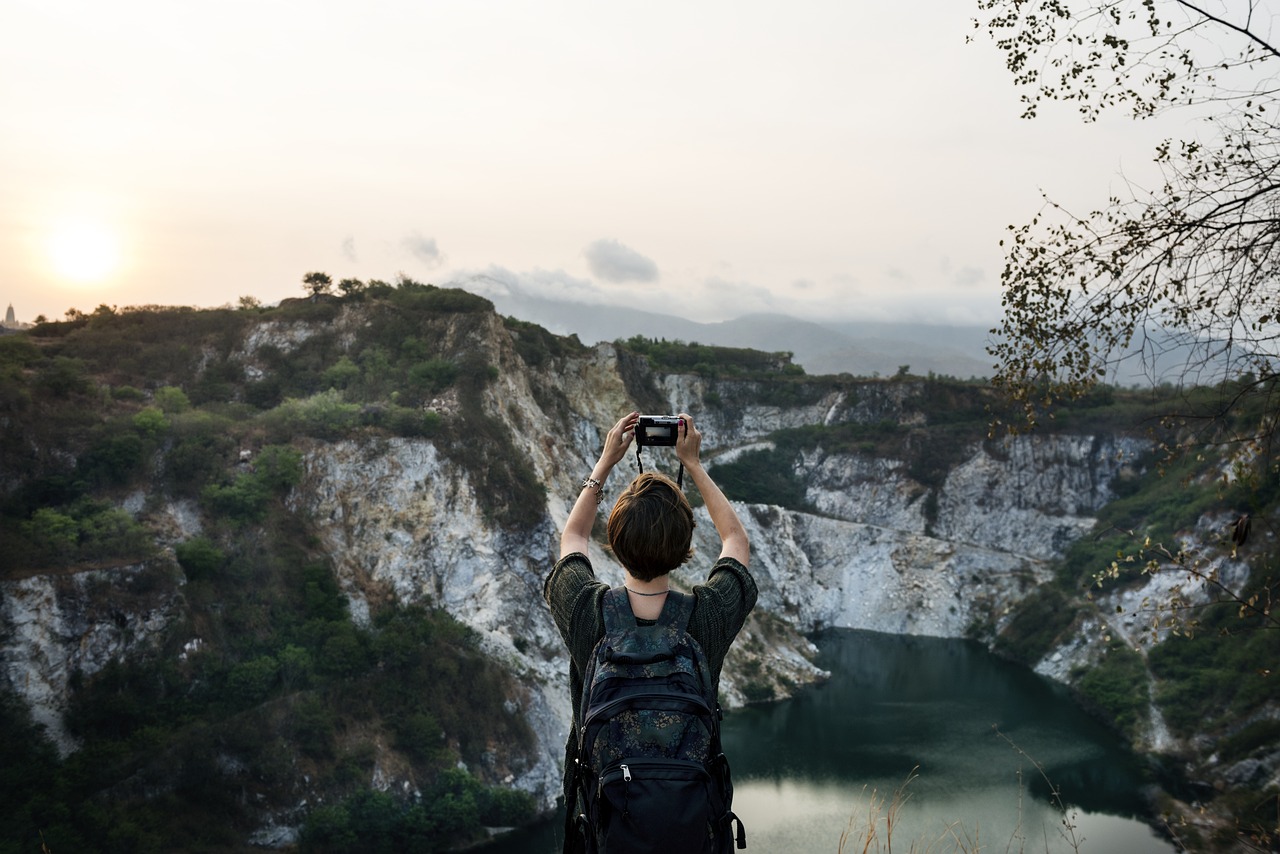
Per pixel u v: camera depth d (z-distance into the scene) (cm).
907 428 13538
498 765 5978
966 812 5228
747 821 5244
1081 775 6141
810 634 11294
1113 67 682
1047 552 11919
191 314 10006
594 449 10519
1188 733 6619
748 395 14512
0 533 5978
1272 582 651
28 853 4444
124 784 5053
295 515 7106
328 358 9406
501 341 9600
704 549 9794
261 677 5806
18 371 7656
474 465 7762
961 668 9544
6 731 5128
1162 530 8394
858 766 6291
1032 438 12531
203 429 7419
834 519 12756
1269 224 634
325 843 5144
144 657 5762
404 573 7106
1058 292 724
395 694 6072
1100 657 8562
